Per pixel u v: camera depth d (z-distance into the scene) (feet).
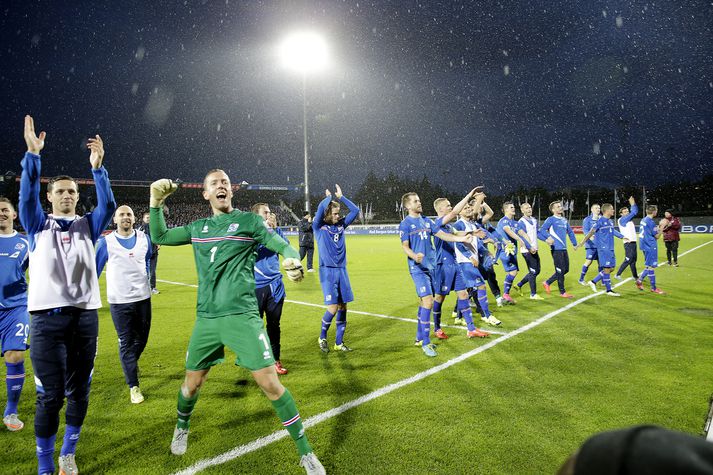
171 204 189.26
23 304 13.12
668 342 18.84
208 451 10.79
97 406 13.70
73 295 10.28
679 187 180.34
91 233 10.98
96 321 10.79
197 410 13.24
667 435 1.44
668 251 47.75
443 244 20.62
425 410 12.70
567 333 20.62
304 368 16.88
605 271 30.42
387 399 13.56
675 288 33.12
